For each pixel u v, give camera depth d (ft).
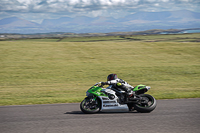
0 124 26.30
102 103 32.53
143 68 97.81
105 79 78.74
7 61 111.96
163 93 53.72
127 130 23.65
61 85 69.15
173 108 34.55
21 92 58.75
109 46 165.89
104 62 113.29
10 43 170.40
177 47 160.86
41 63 108.78
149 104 35.29
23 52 136.36
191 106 35.96
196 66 102.68
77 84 70.69
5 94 56.03
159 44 174.81
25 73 88.07
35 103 42.45
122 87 33.19
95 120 27.91
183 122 26.58
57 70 93.97
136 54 137.49
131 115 30.63
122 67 100.22
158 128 24.27
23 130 23.86
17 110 34.22
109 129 24.03
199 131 23.24
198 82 72.38
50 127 24.93
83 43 180.24
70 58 123.65
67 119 28.50
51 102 43.21
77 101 44.21
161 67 99.96
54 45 166.40
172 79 77.87
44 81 75.41
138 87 34.30
